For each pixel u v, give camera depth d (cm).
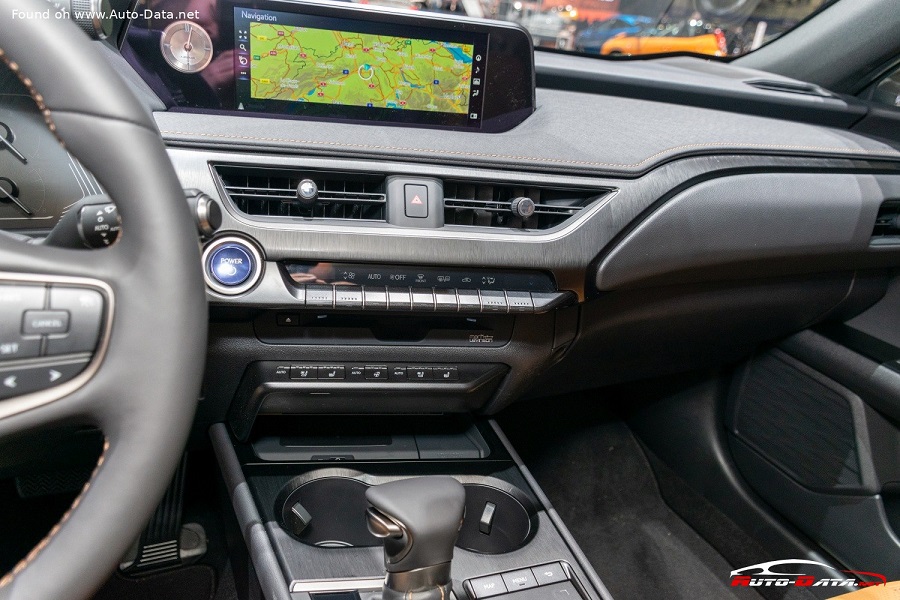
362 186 94
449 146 97
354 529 101
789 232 113
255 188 89
